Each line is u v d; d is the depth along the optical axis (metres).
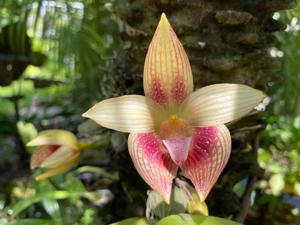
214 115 0.14
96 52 0.33
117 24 0.32
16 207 0.22
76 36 0.32
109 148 0.20
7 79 0.38
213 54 0.16
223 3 0.16
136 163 0.13
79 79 0.37
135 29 0.17
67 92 0.45
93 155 0.21
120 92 0.17
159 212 0.15
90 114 0.13
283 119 0.30
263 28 0.17
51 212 0.22
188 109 0.14
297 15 0.29
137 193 0.18
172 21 0.16
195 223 0.14
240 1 0.16
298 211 0.23
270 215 0.23
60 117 0.40
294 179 0.23
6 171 0.38
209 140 0.14
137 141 0.14
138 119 0.14
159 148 0.14
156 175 0.13
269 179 0.23
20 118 0.44
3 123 0.42
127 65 0.18
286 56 0.31
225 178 0.18
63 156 0.19
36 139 0.18
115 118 0.14
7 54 0.37
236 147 0.18
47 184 0.23
